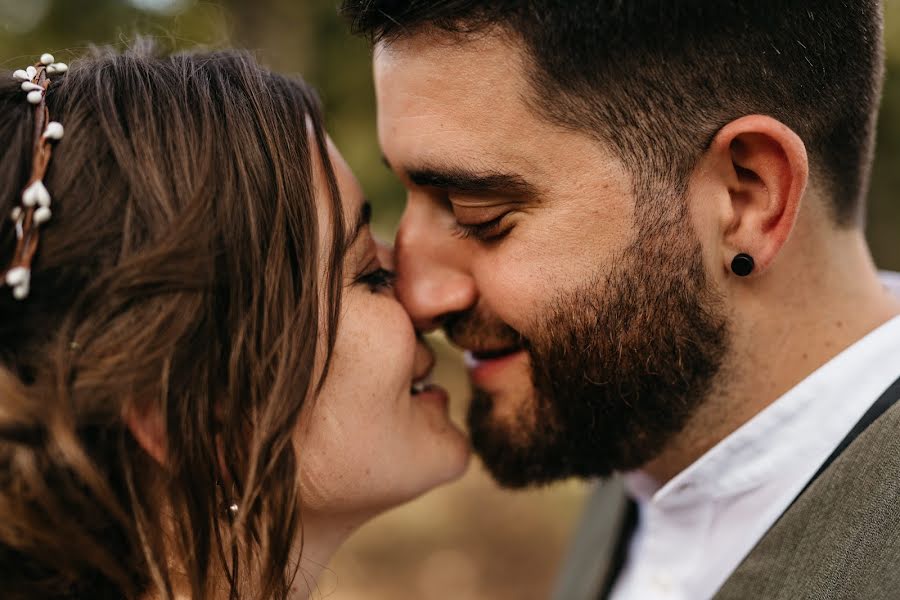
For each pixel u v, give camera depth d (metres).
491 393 1.72
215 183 1.34
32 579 1.28
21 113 1.32
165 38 2.18
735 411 1.60
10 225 1.26
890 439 1.33
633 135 1.46
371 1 1.51
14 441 1.21
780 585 1.34
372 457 1.53
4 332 1.25
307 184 1.44
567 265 1.51
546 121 1.45
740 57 1.45
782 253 1.54
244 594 1.41
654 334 1.53
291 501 1.37
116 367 1.25
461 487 6.29
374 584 5.08
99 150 1.31
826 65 1.50
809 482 1.47
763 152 1.47
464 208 1.55
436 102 1.48
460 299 1.62
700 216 1.50
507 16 1.43
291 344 1.37
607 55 1.42
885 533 1.25
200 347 1.31
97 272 1.27
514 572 5.32
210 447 1.34
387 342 1.54
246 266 1.35
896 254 7.48
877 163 7.26
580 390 1.57
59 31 5.84
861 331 1.58
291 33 6.14
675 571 1.81
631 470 1.70
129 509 1.32
